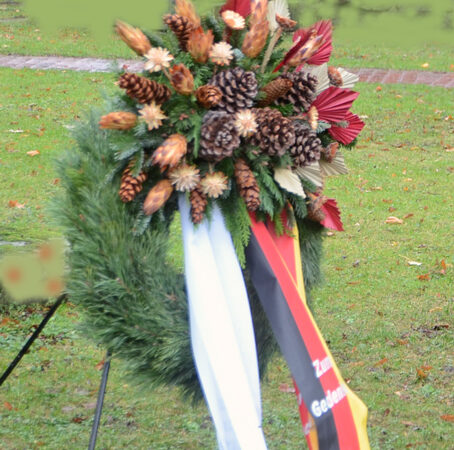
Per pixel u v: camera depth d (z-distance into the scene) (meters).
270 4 3.26
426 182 8.98
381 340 5.36
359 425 2.94
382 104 12.06
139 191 2.98
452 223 7.71
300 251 3.45
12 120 10.54
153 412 4.48
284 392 4.73
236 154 3.00
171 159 2.82
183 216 3.03
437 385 4.80
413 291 6.16
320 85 3.27
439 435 4.20
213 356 2.87
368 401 4.57
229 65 3.05
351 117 3.37
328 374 2.97
